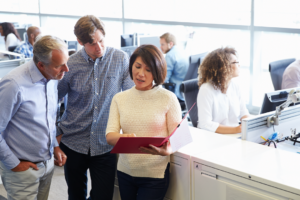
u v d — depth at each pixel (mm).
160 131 1479
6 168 1619
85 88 1793
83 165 1916
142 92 1485
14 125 1558
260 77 4422
